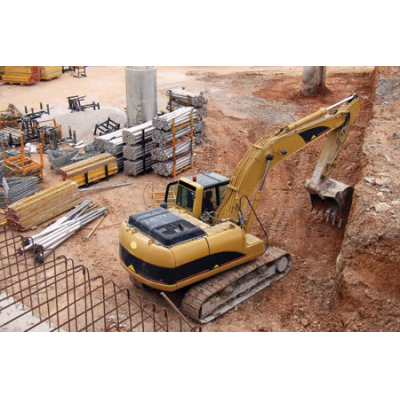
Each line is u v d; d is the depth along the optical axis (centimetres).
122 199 1947
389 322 1208
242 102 3194
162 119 2031
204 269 1273
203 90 3459
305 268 1530
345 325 1246
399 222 1330
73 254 1577
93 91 3350
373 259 1291
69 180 1897
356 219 1410
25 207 1672
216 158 2367
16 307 1297
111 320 1272
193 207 1392
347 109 1584
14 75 3438
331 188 1673
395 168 1672
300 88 3441
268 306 1367
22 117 2545
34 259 1487
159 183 2102
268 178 2156
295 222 1800
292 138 1475
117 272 1495
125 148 2122
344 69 3853
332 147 1623
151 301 1360
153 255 1210
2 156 2098
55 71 3628
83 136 2606
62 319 1265
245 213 1859
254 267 1386
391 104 2350
